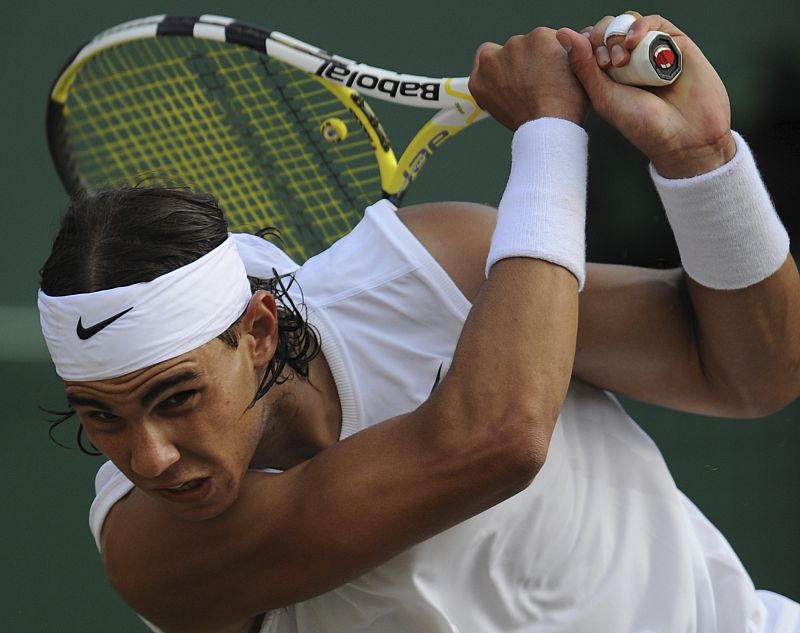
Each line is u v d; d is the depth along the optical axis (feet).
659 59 20.44
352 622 22.77
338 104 47.39
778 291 21.71
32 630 46.03
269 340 20.10
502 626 22.81
